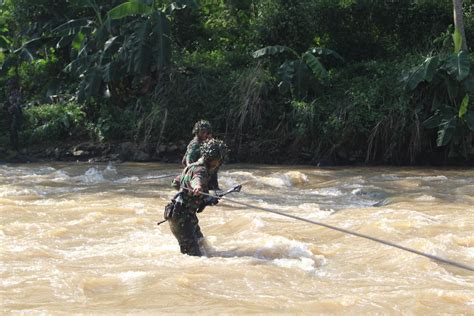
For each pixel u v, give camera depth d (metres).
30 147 21.31
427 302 5.58
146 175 15.97
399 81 18.66
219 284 6.11
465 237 7.97
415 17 22.42
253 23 22.61
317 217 9.80
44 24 24.55
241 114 19.89
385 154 18.83
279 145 19.69
